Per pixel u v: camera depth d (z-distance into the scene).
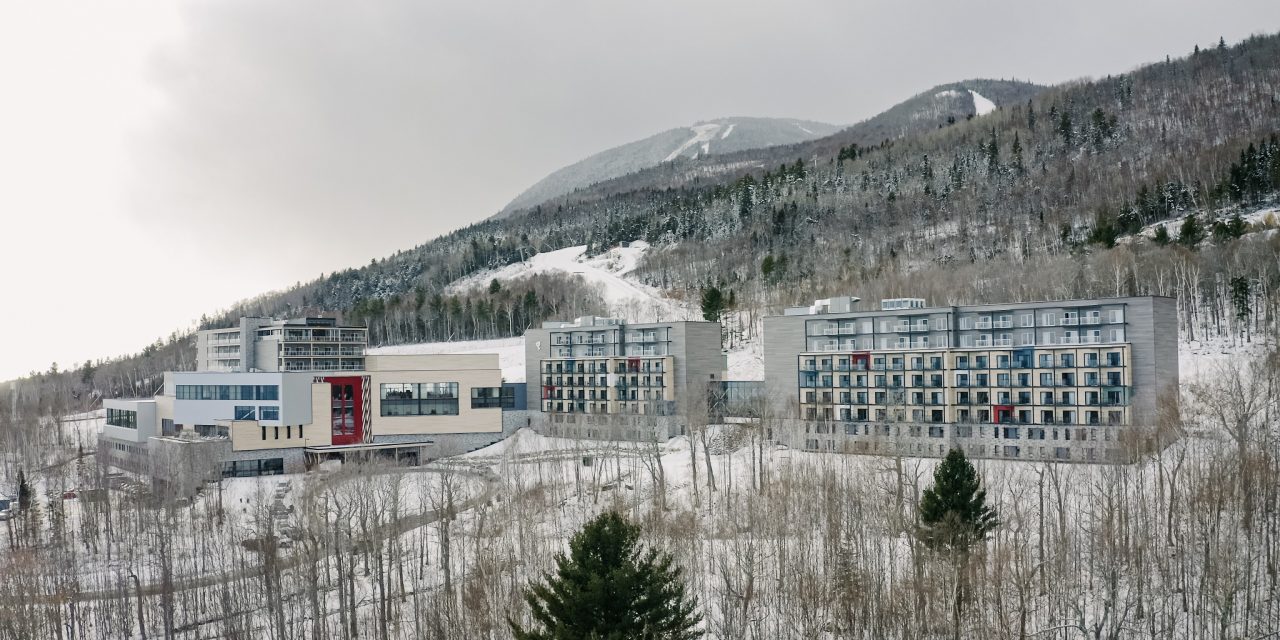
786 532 124.19
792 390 192.38
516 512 139.25
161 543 127.69
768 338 196.50
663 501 145.38
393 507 134.62
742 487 156.38
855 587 99.75
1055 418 162.62
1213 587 94.38
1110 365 157.75
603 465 179.00
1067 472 140.50
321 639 107.31
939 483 102.12
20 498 174.38
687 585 106.25
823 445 181.75
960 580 95.19
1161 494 115.62
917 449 174.25
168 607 112.06
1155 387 156.75
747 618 97.00
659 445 199.12
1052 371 163.12
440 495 151.25
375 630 106.88
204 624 116.88
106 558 146.00
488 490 156.25
